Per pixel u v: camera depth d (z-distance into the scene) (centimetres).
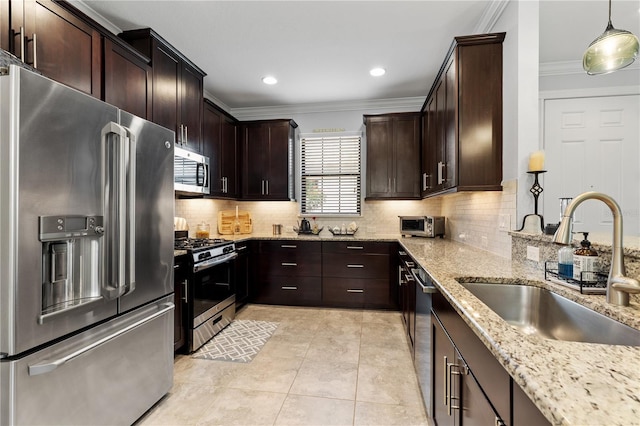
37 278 114
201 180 288
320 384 203
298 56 283
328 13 222
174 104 257
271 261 374
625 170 266
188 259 246
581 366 64
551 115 276
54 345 122
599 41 164
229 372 218
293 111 423
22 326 110
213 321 279
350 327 302
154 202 178
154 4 210
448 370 129
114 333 147
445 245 285
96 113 138
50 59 159
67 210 124
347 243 362
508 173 204
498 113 211
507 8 206
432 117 302
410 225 371
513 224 197
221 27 238
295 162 426
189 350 244
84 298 135
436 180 282
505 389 76
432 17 226
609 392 54
